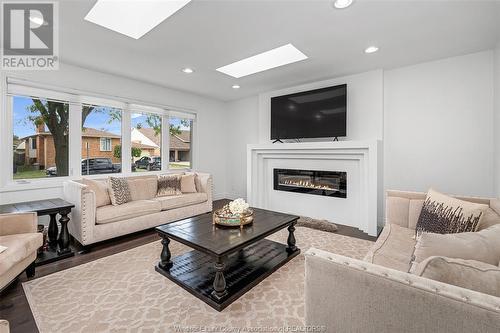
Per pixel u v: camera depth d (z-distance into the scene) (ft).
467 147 9.86
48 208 7.97
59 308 5.51
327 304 2.99
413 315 2.41
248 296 5.96
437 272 2.57
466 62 9.79
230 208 7.84
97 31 7.95
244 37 8.32
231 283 6.27
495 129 9.16
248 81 13.30
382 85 11.30
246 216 7.68
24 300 5.80
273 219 8.24
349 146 11.27
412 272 3.12
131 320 5.13
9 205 8.43
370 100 11.59
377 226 10.59
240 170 18.03
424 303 2.34
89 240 8.64
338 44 8.86
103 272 7.14
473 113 9.70
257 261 7.52
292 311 5.42
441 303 2.26
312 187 13.25
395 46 9.03
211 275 6.73
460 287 2.38
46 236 8.62
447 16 7.05
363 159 11.26
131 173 13.44
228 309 5.48
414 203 7.13
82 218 8.50
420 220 6.40
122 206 9.86
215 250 5.74
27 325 4.98
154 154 14.71
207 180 13.58
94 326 4.95
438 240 3.24
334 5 6.53
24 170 10.12
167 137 15.23
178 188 12.87
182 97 15.70
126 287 6.36
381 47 9.12
